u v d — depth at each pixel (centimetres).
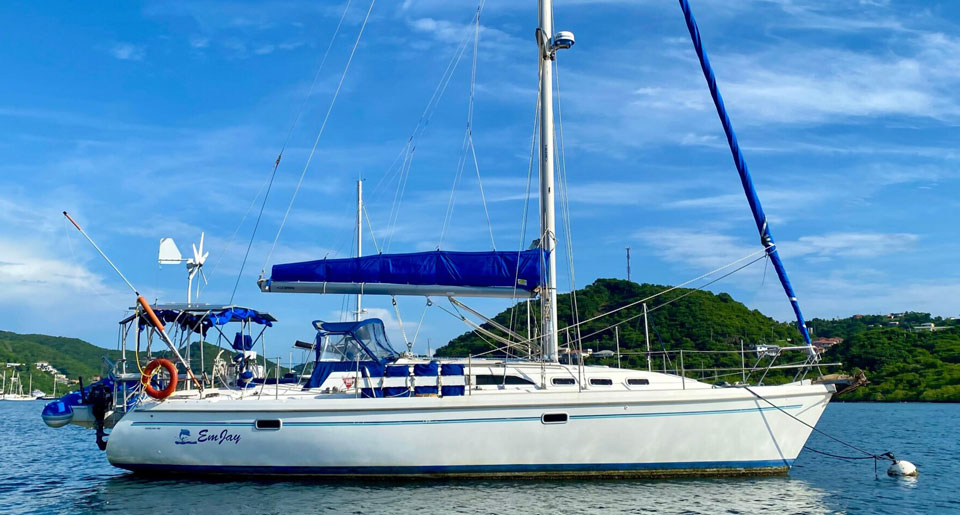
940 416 3509
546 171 1321
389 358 1295
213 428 1160
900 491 1247
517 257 1231
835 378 1191
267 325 1471
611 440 1134
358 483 1155
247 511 1005
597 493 1084
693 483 1148
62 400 1299
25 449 2186
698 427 1148
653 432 1138
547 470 1141
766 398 1166
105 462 1797
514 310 1633
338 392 1218
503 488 1114
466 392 1166
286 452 1145
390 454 1127
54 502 1161
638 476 1159
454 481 1150
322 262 1231
